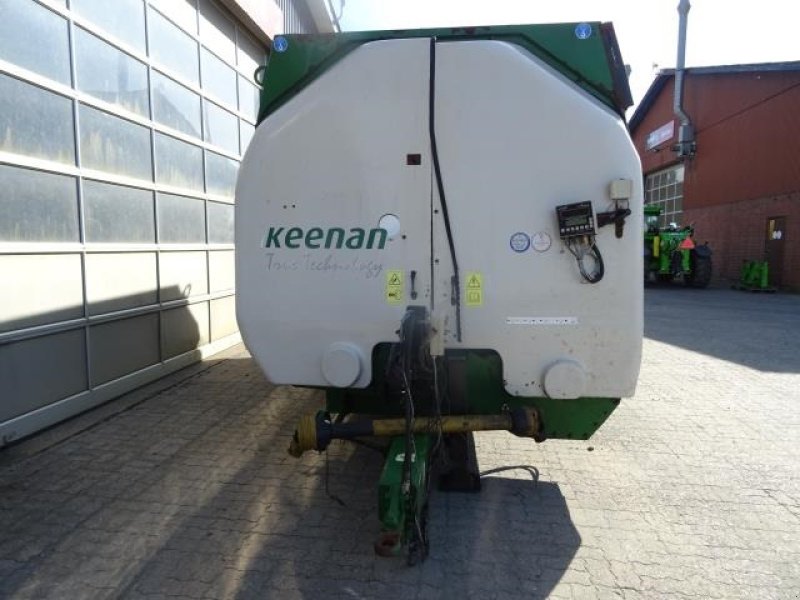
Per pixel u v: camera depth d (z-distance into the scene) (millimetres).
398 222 3047
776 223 16594
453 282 3039
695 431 4789
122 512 3346
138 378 5695
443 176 2992
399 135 3004
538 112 2920
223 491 3623
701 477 3916
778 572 2846
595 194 2922
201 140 6898
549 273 2992
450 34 3039
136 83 5535
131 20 5441
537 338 3037
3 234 4027
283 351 3205
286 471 3918
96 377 5082
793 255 15906
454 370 3193
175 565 2850
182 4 6387
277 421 4863
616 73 3029
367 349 3135
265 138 3107
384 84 2992
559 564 2896
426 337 2811
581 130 2902
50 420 4551
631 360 3012
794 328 9922
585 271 2963
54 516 3287
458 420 3008
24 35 4148
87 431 4551
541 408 3271
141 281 5695
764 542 3119
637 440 4578
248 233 3166
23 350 4254
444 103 2961
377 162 3031
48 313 4465
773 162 16625
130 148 5457
